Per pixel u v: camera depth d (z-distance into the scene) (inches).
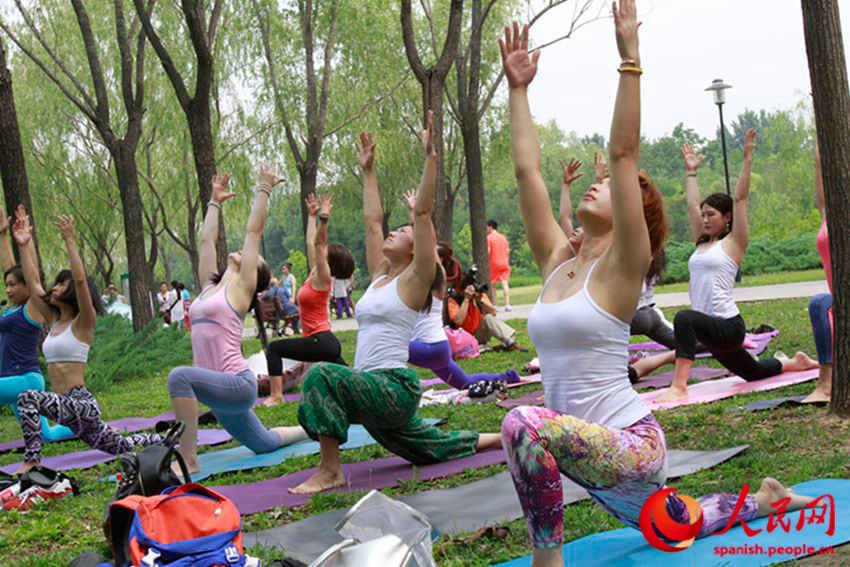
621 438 144.6
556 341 150.5
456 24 689.0
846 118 268.7
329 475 243.8
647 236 146.3
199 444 344.5
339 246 413.4
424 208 238.2
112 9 1047.6
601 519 188.1
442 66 698.2
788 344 484.7
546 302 154.9
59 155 1183.6
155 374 698.2
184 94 663.1
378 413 243.4
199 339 286.5
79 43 1070.4
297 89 971.9
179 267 3462.1
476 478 240.5
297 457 298.4
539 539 140.5
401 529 148.7
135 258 864.3
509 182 1952.5
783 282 1118.4
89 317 304.3
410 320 247.3
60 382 302.2
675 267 1459.2
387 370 244.7
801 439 248.8
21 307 329.1
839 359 269.7
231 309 286.8
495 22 1045.2
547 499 139.2
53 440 389.7
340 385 240.1
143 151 1344.7
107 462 321.1
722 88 1032.2
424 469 254.8
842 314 268.7
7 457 355.9
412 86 1210.0
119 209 1290.6
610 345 148.8
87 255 1728.6
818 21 269.0
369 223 272.2
